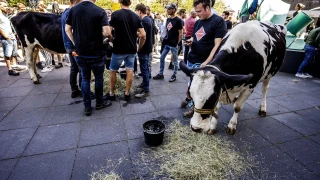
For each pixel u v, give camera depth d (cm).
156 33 820
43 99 375
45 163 215
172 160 220
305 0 1391
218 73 177
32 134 265
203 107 177
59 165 212
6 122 293
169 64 646
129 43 324
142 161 220
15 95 391
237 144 254
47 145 244
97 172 203
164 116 321
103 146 244
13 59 573
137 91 421
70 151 234
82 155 228
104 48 306
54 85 449
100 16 274
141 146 245
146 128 254
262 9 607
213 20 248
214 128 269
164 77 523
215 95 175
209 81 172
